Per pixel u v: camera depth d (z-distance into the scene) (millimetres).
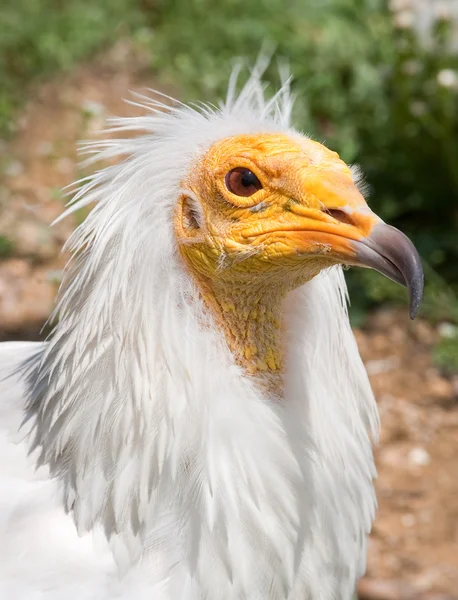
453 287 9938
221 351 4090
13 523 4090
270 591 4109
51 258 9688
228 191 4031
